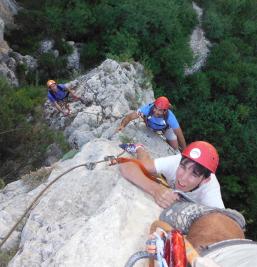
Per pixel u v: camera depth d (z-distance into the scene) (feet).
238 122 79.10
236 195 76.54
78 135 35.60
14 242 13.34
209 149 10.68
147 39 75.46
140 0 74.79
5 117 34.04
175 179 12.23
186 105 80.38
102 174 13.76
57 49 71.26
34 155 34.04
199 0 92.17
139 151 13.97
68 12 72.59
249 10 95.61
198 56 84.12
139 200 12.17
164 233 9.00
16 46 70.23
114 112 37.52
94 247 10.62
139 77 45.21
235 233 9.52
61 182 14.44
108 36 73.36
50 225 12.51
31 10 73.92
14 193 16.25
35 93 47.83
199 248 8.88
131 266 9.18
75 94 40.78
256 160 76.74
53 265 10.58
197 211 10.41
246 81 83.46
